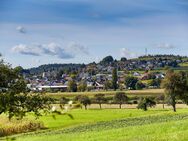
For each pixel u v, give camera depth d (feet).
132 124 246.06
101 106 626.64
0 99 56.95
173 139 101.96
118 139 128.06
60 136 171.73
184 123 144.77
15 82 69.10
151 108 577.02
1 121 248.73
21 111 58.34
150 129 142.10
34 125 256.52
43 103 59.67
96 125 266.57
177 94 482.28
